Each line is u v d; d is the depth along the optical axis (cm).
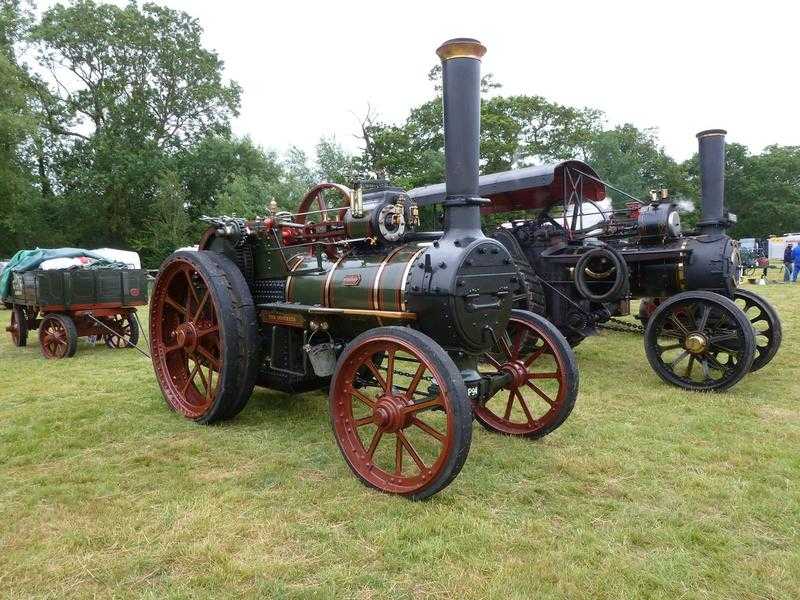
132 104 3359
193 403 529
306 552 288
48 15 3259
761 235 5822
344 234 448
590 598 251
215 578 265
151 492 357
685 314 659
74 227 3375
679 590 257
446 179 382
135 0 3438
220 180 3459
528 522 315
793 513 328
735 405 547
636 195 3994
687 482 369
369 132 3050
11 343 1007
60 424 495
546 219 796
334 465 396
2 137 2445
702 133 674
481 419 476
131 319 934
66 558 283
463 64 365
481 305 374
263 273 499
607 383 640
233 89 3675
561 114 3412
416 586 261
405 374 452
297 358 476
